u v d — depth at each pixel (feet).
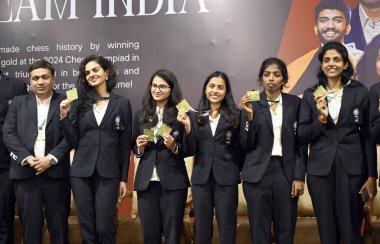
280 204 12.98
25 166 13.82
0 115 14.82
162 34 18.39
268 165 12.98
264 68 13.26
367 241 14.07
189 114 13.75
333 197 12.88
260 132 13.09
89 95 13.78
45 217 14.32
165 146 13.43
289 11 17.58
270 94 13.34
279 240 13.00
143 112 13.71
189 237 14.58
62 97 14.42
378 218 15.80
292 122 13.15
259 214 12.99
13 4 19.36
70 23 18.98
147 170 13.41
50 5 19.11
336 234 12.96
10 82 15.28
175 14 18.33
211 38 18.07
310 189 13.03
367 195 12.59
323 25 17.38
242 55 17.87
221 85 13.39
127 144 13.87
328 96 13.05
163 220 13.43
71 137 13.56
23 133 14.03
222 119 13.39
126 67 18.60
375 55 17.03
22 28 19.26
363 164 12.78
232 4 17.95
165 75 13.52
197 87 18.13
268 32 17.71
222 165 13.24
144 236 13.44
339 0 17.29
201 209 13.23
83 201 13.46
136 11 18.57
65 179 14.14
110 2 18.71
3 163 14.67
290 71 17.54
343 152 12.73
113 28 18.70
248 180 13.03
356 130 12.87
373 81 17.04
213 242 14.66
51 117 14.05
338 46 12.94
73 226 15.15
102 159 13.47
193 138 13.17
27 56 19.21
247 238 14.65
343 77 13.10
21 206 13.94
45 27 19.13
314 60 17.42
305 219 14.99
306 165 13.20
